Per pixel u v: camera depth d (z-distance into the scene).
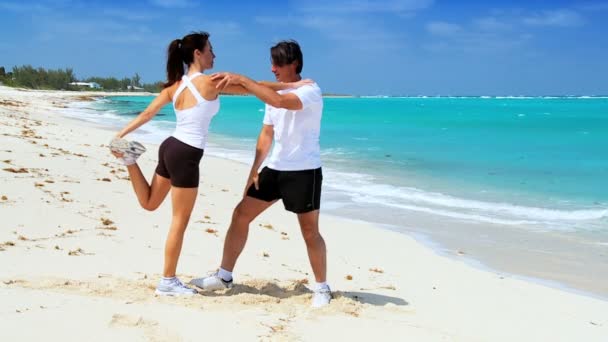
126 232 6.62
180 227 4.26
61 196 8.10
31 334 3.16
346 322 4.12
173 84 4.27
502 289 5.82
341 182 13.34
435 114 59.53
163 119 37.88
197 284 4.69
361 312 4.45
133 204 8.23
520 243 8.09
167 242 4.27
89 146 15.85
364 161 17.31
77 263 5.12
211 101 4.16
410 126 36.75
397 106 96.00
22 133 17.00
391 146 22.25
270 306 4.28
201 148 4.21
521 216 9.89
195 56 4.22
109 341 3.20
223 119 40.28
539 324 4.70
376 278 5.92
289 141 4.34
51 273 4.68
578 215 9.95
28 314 3.46
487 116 54.19
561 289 6.09
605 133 30.55
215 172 13.68
